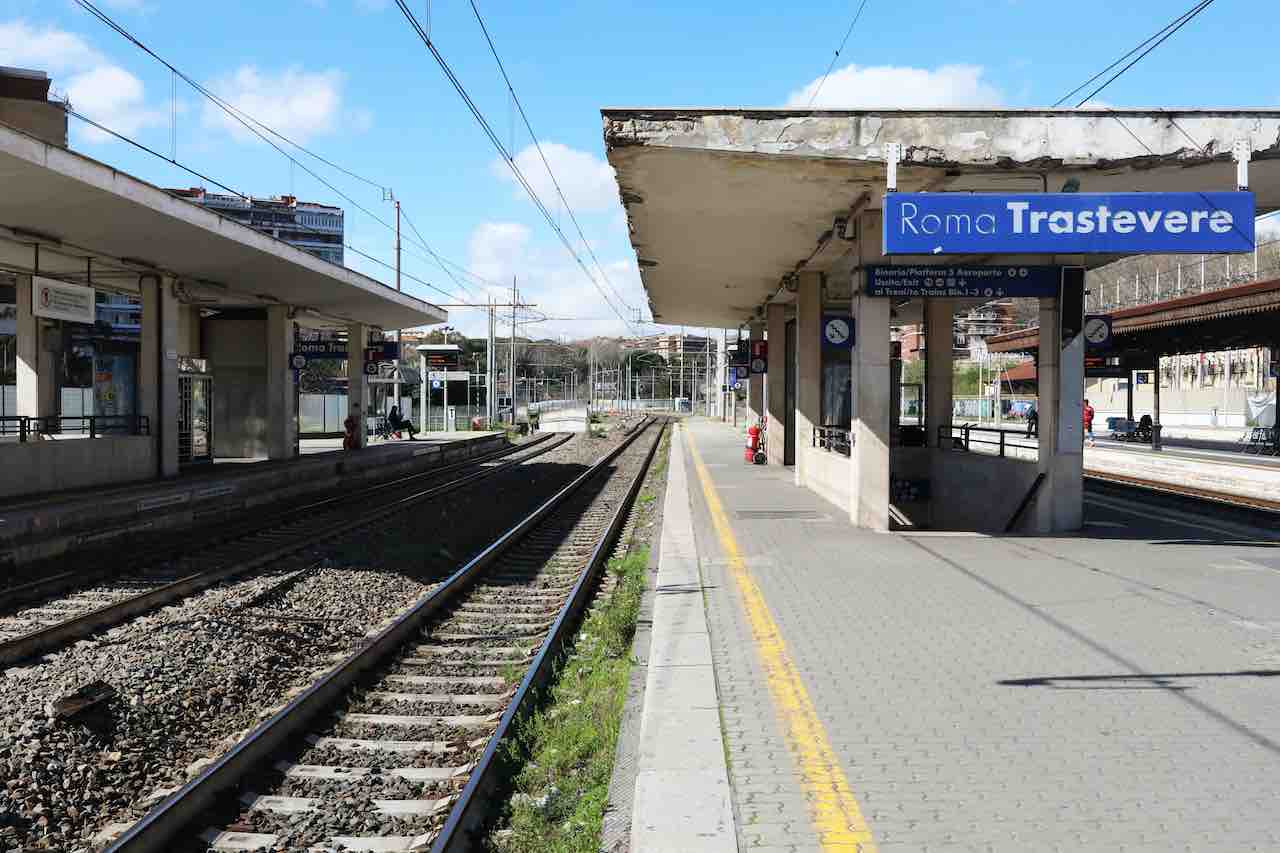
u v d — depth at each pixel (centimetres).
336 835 482
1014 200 1042
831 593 876
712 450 3338
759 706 555
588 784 512
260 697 713
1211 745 488
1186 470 2281
